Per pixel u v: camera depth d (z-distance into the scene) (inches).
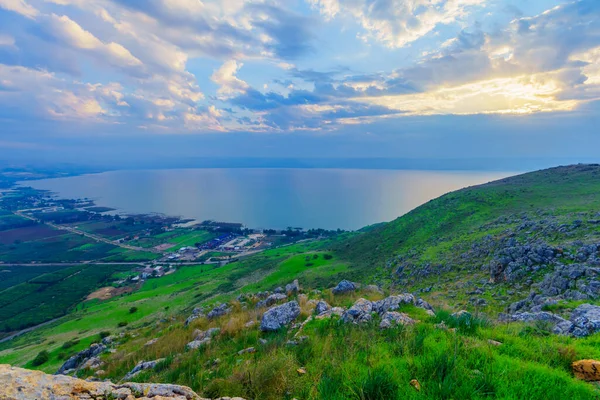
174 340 594.2
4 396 162.7
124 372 501.7
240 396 243.6
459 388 200.4
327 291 756.6
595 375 221.5
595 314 353.4
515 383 203.2
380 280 1840.6
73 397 181.0
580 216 1330.0
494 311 808.3
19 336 2856.8
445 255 1649.9
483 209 2596.0
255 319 576.1
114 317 2561.5
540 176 3376.0
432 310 471.8
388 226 3661.4
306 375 257.9
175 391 215.5
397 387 211.8
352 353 282.2
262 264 3895.2
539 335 326.3
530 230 1358.3
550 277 836.6
